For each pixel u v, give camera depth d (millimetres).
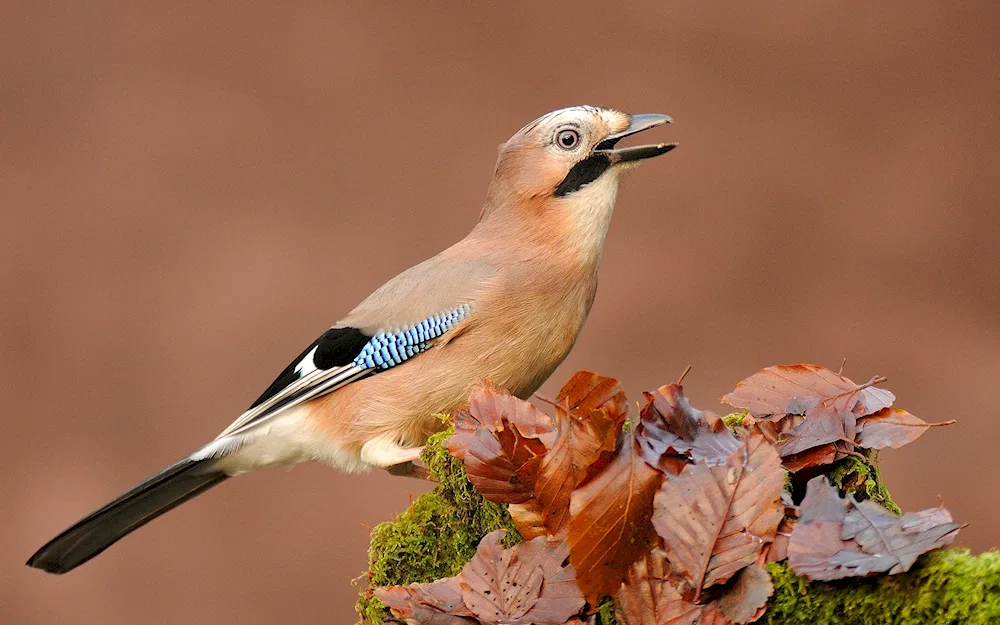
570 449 6215
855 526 6184
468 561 6246
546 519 6215
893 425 6234
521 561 6211
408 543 6250
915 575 6172
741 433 6246
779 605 6184
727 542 6191
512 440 6223
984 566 6164
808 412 6242
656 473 6199
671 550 6191
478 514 6246
